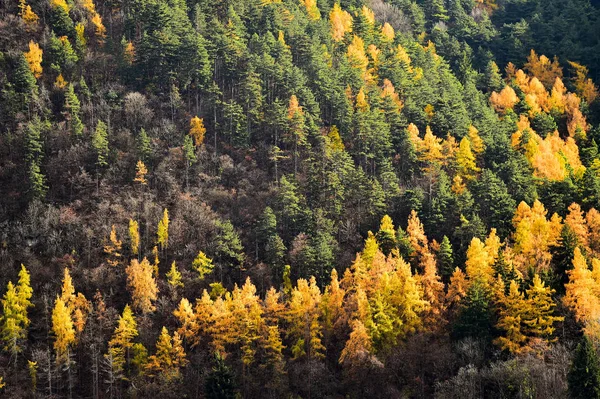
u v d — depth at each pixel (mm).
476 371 84938
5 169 129375
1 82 146250
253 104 143125
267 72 147875
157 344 97250
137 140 132250
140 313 106875
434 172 128875
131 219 118688
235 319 100562
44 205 122188
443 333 100750
